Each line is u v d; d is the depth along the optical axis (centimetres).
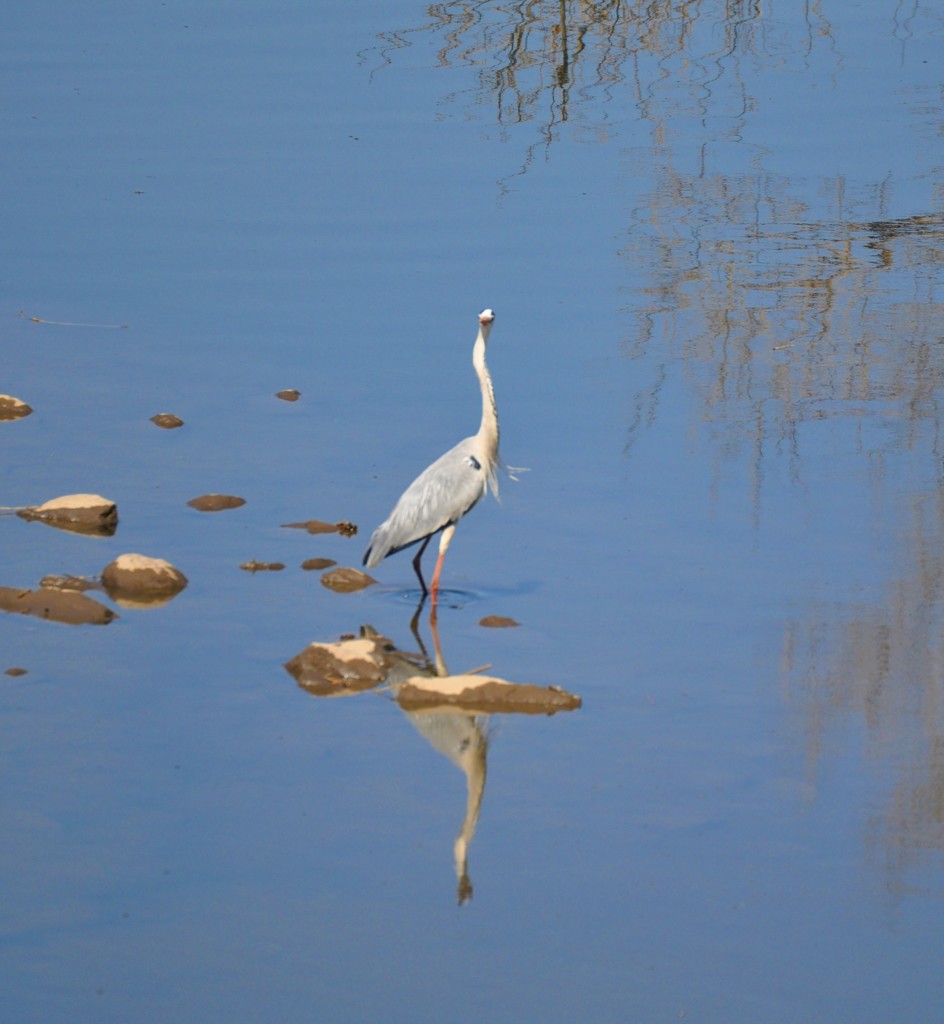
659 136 2633
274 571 1387
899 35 3102
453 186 2442
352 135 2641
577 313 2014
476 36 3100
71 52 3027
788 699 1155
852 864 962
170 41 3095
